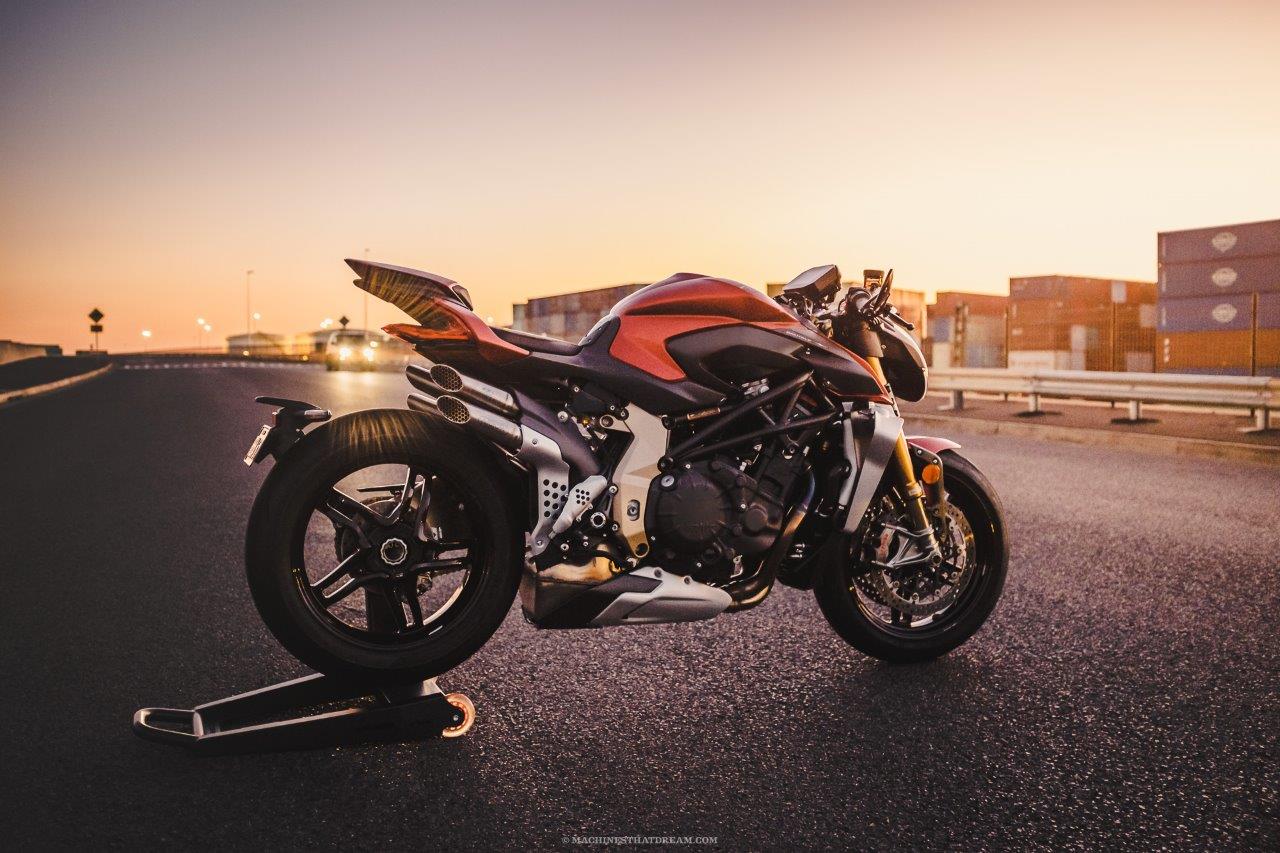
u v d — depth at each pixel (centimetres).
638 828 225
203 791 240
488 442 276
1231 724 285
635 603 271
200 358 7400
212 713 271
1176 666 333
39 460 905
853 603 330
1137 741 273
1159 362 2214
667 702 301
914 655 335
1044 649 352
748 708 296
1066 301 2762
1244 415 1224
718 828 225
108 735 274
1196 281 2128
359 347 3488
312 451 261
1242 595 422
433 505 280
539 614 269
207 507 636
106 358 6644
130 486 728
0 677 321
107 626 378
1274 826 228
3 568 471
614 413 273
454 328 261
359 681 268
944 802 238
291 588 259
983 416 1230
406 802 236
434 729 271
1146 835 223
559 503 269
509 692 308
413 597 278
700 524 273
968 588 347
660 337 276
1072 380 1191
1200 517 602
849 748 268
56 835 218
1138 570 466
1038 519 594
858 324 322
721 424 282
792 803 237
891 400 322
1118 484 736
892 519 335
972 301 2983
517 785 245
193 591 429
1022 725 284
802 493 300
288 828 223
